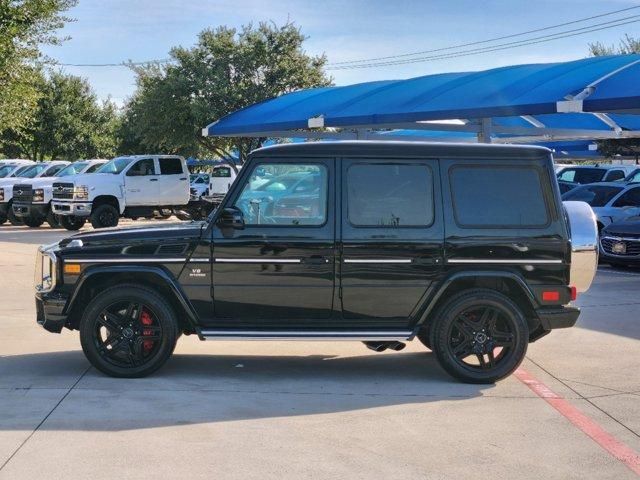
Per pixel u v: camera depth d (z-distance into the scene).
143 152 51.81
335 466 4.98
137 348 6.94
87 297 7.07
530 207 6.99
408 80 22.69
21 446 5.22
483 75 20.22
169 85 33.66
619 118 24.47
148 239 6.85
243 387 6.85
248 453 5.18
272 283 6.84
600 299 11.94
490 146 7.02
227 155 38.06
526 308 7.14
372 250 6.85
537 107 16.58
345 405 6.36
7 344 8.45
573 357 8.19
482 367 7.04
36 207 25.34
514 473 4.94
